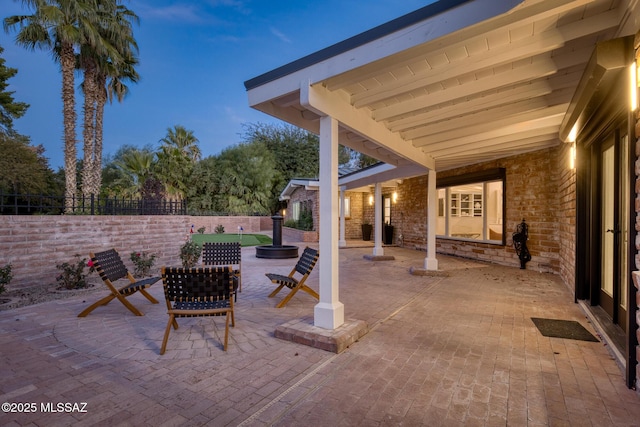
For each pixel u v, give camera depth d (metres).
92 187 11.87
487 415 2.08
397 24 2.53
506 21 2.24
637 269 2.35
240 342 3.28
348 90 3.59
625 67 2.34
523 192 7.62
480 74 3.21
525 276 6.77
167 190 19.12
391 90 3.38
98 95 12.37
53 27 10.09
